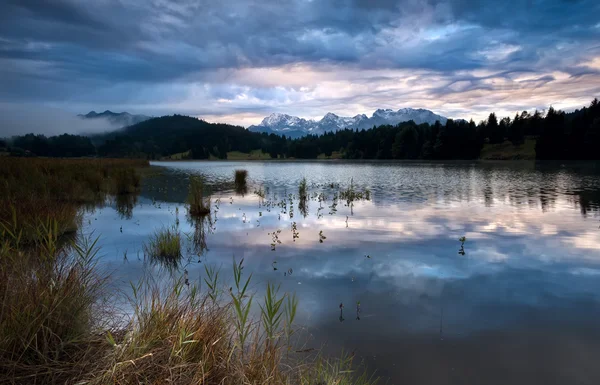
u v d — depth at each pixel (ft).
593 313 16.16
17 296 10.26
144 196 61.00
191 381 8.18
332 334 14.16
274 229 34.50
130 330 10.42
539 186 75.61
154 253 25.17
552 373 11.84
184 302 12.59
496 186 76.74
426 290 18.89
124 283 18.58
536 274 21.44
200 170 168.35
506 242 29.09
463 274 21.47
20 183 47.78
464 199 55.57
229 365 9.36
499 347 13.39
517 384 11.25
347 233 32.60
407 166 199.82
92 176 67.51
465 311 16.39
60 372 8.38
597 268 22.52
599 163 201.87
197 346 9.73
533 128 378.32
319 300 17.48
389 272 21.80
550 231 32.96
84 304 11.22
